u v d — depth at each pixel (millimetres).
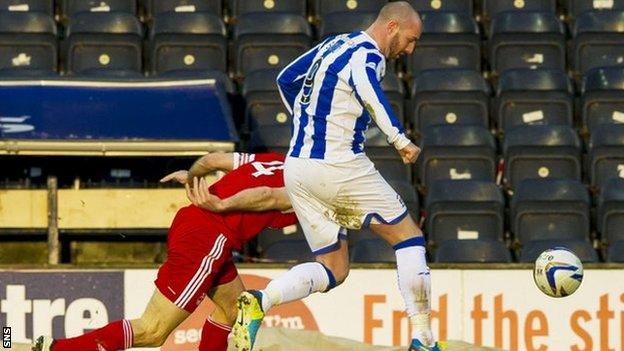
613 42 40312
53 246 33500
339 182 19391
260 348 23484
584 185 34469
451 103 37500
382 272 28234
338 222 19875
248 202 20625
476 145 35781
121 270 28141
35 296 28000
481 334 28281
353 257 31094
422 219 33969
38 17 39188
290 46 39031
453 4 41812
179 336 27859
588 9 42062
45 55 38281
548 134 36625
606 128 36812
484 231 33375
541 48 40125
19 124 31609
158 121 32094
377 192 19594
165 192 34438
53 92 33344
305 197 19781
